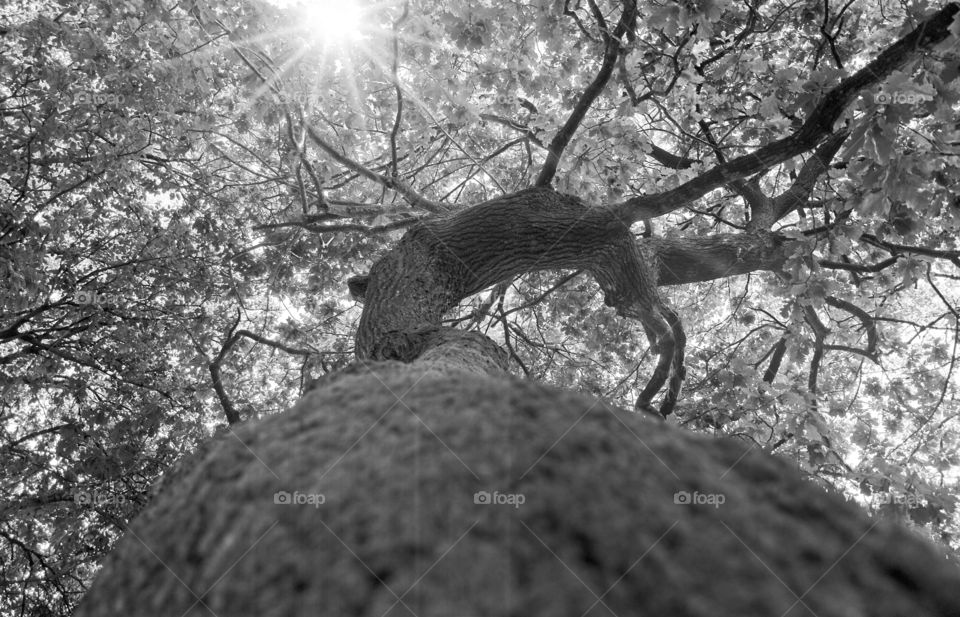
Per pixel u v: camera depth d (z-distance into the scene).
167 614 0.68
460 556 0.56
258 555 0.66
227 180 7.97
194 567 0.72
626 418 0.76
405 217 6.78
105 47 5.68
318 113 6.27
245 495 0.76
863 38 6.04
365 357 3.03
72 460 6.89
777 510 0.59
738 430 4.21
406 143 6.86
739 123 5.93
